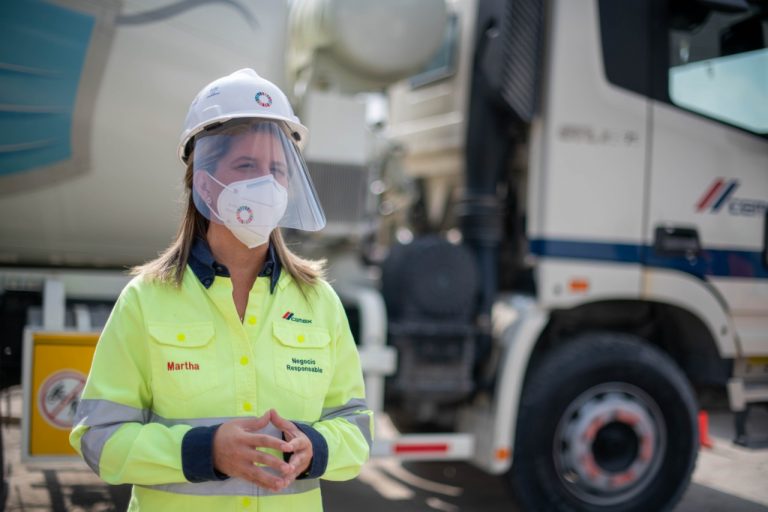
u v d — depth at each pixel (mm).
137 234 3477
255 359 1579
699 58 4172
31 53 3137
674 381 4105
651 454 4094
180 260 1610
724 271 4199
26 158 3195
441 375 3953
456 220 4441
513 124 4227
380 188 4504
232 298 1581
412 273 3955
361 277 4293
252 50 3520
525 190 4199
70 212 3338
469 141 4258
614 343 4070
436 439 3947
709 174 4160
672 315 4344
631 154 4039
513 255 4305
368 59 4035
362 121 4004
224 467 1435
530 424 3953
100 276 3471
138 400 1554
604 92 4000
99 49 3234
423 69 4309
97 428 1504
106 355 1550
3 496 3256
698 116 4148
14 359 3320
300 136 1790
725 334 4199
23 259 3400
